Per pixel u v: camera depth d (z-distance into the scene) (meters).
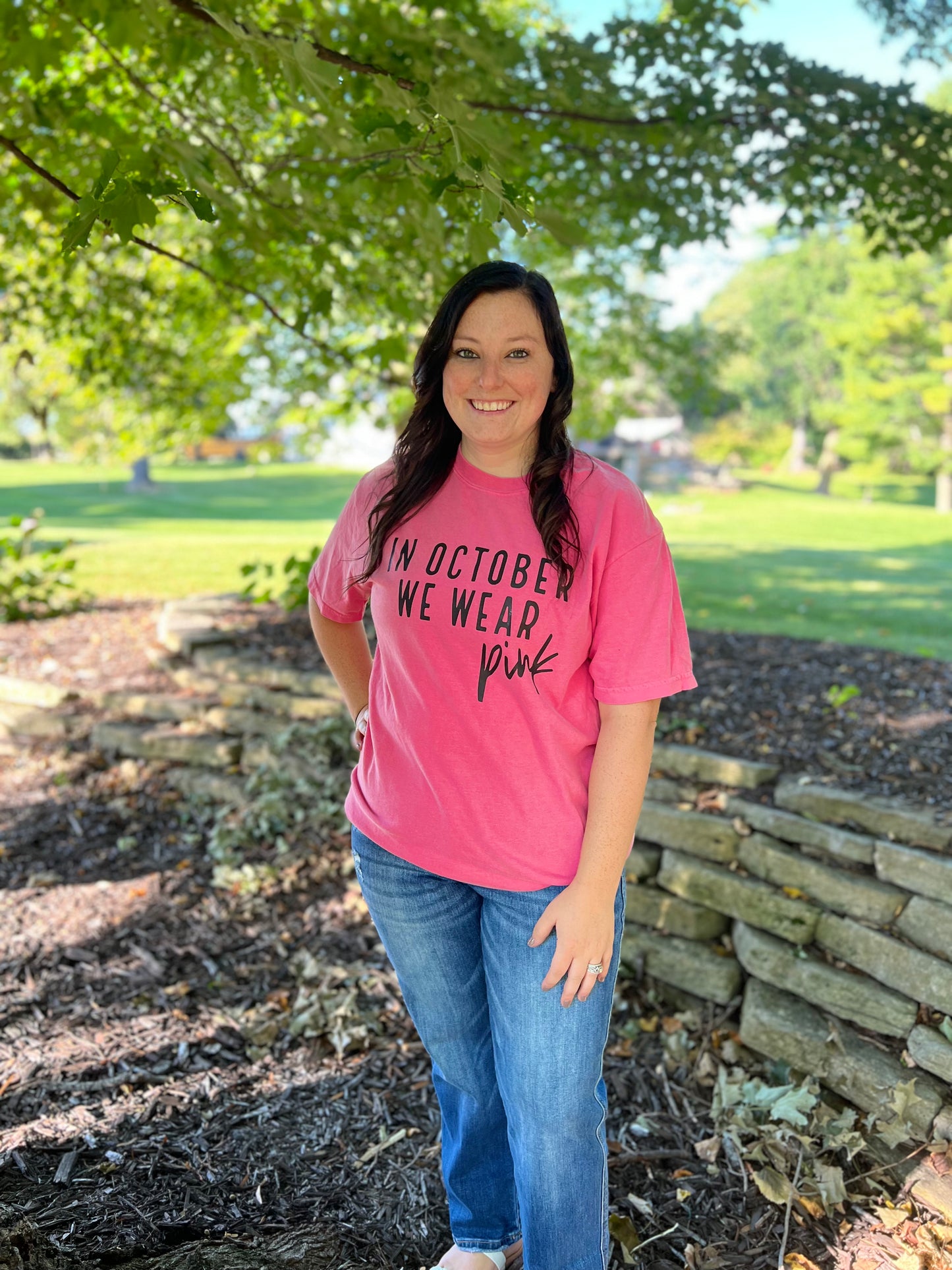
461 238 3.31
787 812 3.05
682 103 4.28
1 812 4.33
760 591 9.19
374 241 3.89
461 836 1.57
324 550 1.80
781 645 5.15
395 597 1.55
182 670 5.19
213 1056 2.67
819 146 4.40
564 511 1.47
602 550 1.48
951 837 2.73
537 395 1.49
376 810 1.68
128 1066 2.60
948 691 4.11
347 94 3.30
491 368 1.47
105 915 3.45
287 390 7.75
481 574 1.50
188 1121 2.39
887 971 2.50
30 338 6.78
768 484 46.69
